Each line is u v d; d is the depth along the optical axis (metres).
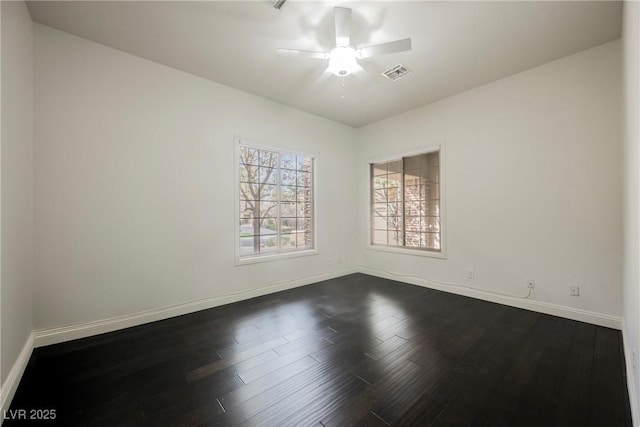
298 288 3.94
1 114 1.57
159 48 2.58
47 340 2.22
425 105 3.93
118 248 2.58
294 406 1.52
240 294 3.42
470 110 3.45
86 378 1.79
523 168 3.02
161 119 2.84
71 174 2.35
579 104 2.66
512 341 2.27
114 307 2.55
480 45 2.54
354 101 3.80
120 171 2.59
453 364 1.93
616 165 2.48
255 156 3.74
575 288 2.70
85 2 2.00
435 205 3.95
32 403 1.55
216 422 1.41
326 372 1.85
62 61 2.32
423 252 4.00
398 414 1.46
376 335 2.40
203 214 3.12
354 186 4.95
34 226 2.18
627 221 1.91
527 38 2.44
